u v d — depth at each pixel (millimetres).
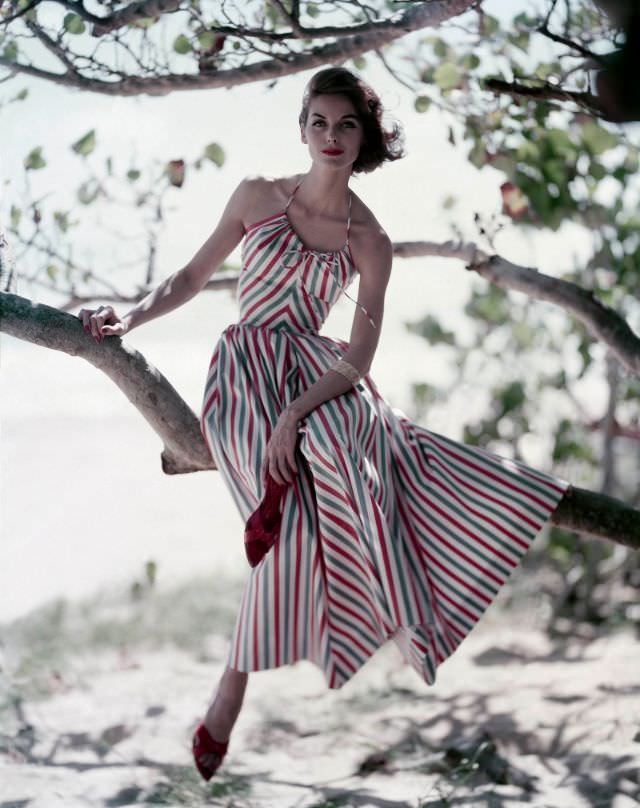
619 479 6945
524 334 6492
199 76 3875
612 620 6402
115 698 5398
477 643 6277
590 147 4422
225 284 4668
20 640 6449
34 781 4004
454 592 3498
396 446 3652
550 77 4223
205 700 5359
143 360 3617
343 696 5391
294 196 3547
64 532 8812
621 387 6586
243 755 4488
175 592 7574
